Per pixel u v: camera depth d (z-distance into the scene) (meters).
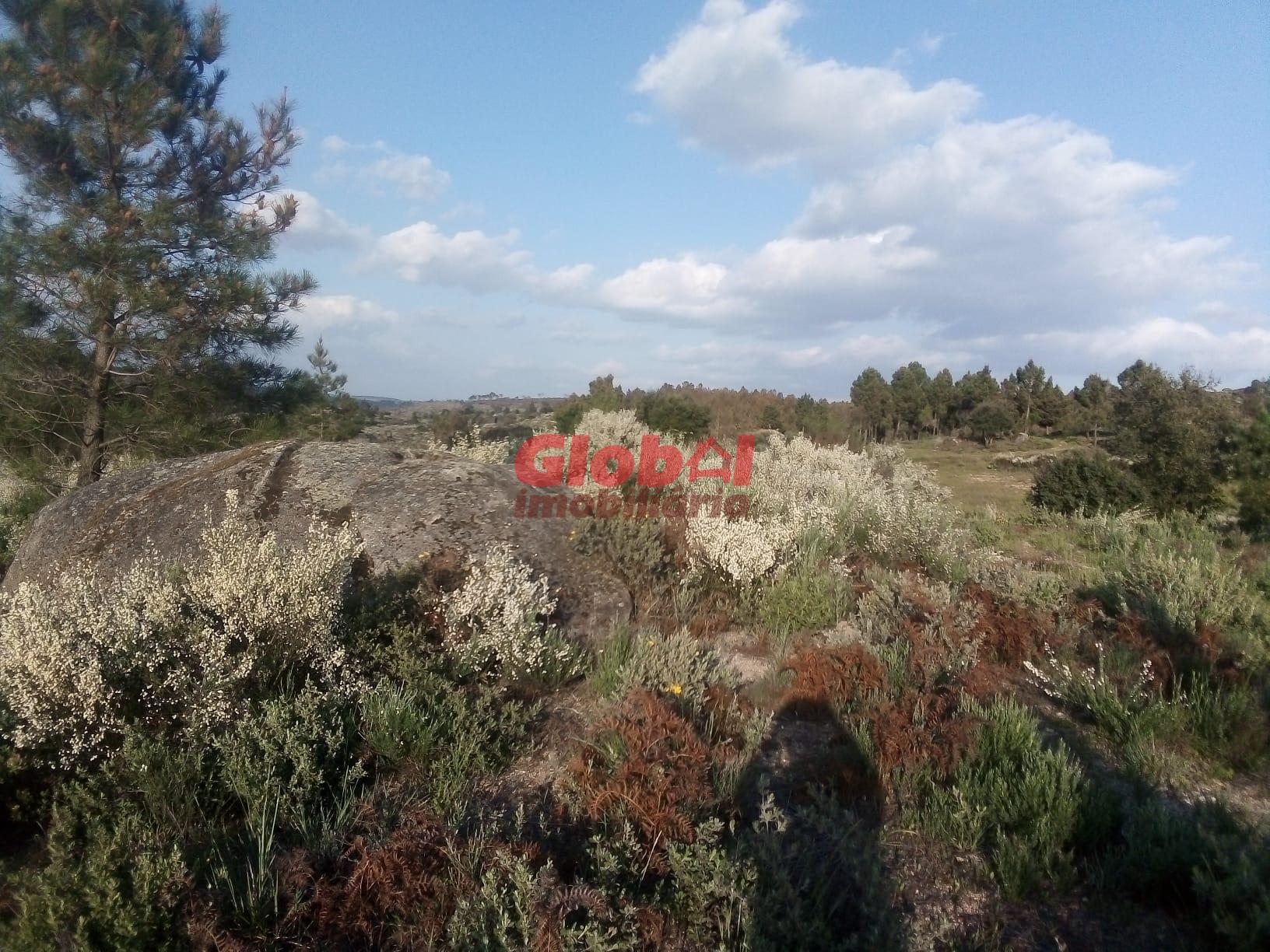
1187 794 4.02
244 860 3.30
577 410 20.22
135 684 4.22
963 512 14.12
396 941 2.98
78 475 11.15
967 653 5.22
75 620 4.30
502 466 8.09
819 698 4.79
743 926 2.86
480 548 6.57
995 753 3.97
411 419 33.78
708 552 6.86
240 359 11.89
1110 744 4.53
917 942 2.82
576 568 6.59
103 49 10.38
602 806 3.53
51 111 10.53
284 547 6.10
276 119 12.03
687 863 3.10
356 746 4.12
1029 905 3.19
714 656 5.50
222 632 4.59
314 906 3.02
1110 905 3.19
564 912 2.82
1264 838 3.38
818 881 3.13
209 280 10.90
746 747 4.12
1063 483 14.68
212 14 11.74
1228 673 5.05
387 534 6.68
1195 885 3.02
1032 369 52.84
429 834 3.29
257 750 3.85
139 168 11.11
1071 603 6.71
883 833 3.58
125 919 2.72
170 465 8.15
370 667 4.81
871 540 8.33
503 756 4.13
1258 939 2.76
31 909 2.79
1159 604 6.25
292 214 12.12
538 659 5.05
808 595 6.29
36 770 3.82
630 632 5.69
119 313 10.77
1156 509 14.31
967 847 3.51
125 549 6.87
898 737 4.05
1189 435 14.65
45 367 10.77
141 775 3.62
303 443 8.10
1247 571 8.82
